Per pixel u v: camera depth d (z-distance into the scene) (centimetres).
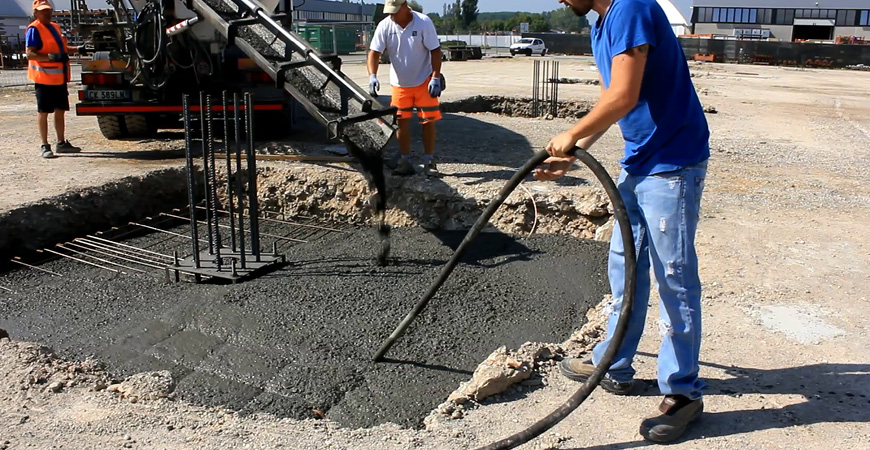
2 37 2814
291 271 524
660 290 275
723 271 479
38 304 464
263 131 893
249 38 538
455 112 1360
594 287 491
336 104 496
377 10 2714
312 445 285
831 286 452
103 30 809
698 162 267
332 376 373
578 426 293
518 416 304
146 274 516
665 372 278
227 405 343
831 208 652
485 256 555
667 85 256
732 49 3831
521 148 886
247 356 394
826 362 346
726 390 319
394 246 583
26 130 984
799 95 1842
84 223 606
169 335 421
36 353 358
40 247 565
